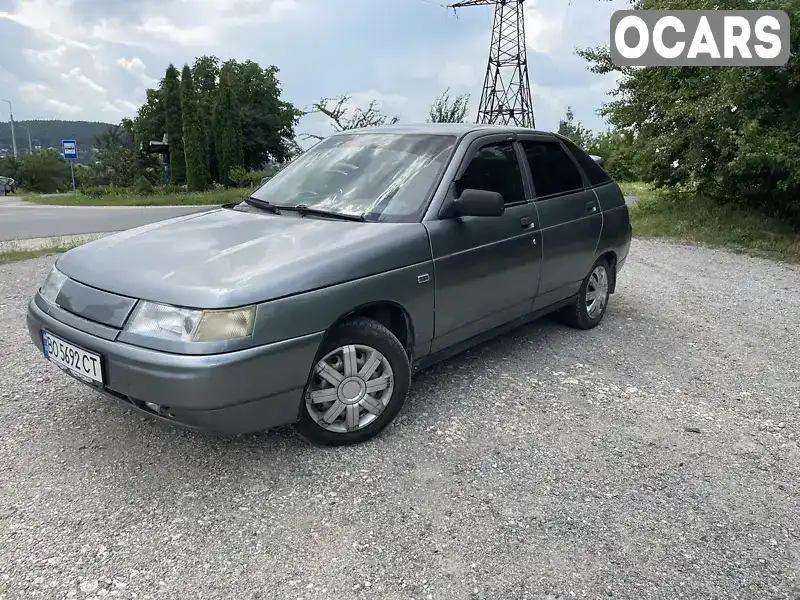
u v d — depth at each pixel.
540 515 2.72
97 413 3.54
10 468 2.97
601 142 38.28
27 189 59.03
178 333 2.63
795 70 9.64
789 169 9.64
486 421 3.58
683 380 4.30
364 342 3.17
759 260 8.91
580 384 4.16
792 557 2.51
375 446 3.26
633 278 7.54
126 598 2.20
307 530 2.59
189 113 37.53
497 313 4.12
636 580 2.35
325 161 4.15
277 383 2.80
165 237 3.34
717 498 2.90
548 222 4.44
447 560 2.43
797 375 4.45
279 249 3.09
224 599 2.21
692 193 13.24
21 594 2.20
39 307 3.17
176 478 2.93
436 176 3.74
